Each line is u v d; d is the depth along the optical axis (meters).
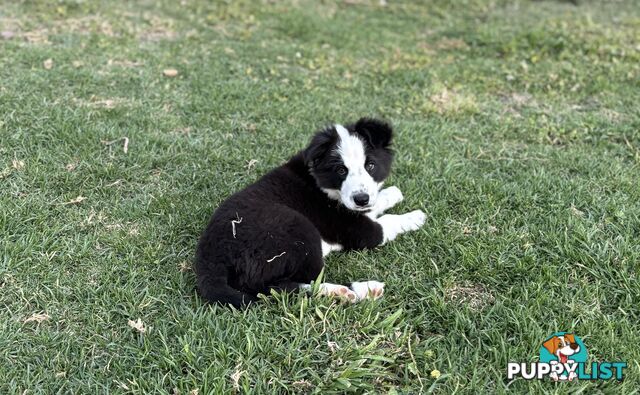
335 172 0.88
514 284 0.82
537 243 0.90
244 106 1.32
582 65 1.59
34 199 0.97
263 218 0.80
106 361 0.72
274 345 0.73
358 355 0.71
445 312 0.78
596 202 0.98
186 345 0.71
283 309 0.77
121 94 1.34
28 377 0.69
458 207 1.00
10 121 1.15
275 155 1.13
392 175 1.09
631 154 1.16
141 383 0.69
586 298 0.79
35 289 0.81
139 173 1.06
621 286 0.80
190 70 1.50
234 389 0.68
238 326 0.75
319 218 0.89
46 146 1.11
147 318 0.78
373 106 1.38
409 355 0.72
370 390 0.68
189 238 0.92
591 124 1.27
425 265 0.87
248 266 0.77
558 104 1.40
